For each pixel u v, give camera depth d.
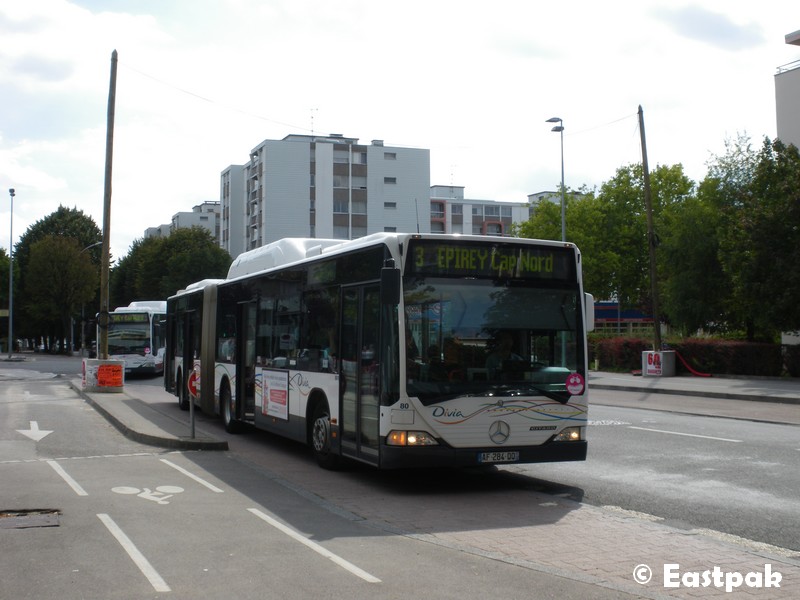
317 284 12.19
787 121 41.75
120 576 6.30
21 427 16.92
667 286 43.09
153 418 17.42
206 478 10.94
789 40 41.81
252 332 15.33
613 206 63.62
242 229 103.62
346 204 88.25
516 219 130.88
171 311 23.27
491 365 10.01
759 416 19.61
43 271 75.19
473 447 9.80
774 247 30.88
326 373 11.70
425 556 6.99
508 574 6.45
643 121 34.22
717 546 7.46
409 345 9.73
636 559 6.99
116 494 9.66
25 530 7.82
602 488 10.52
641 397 25.98
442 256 10.02
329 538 7.66
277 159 86.62
